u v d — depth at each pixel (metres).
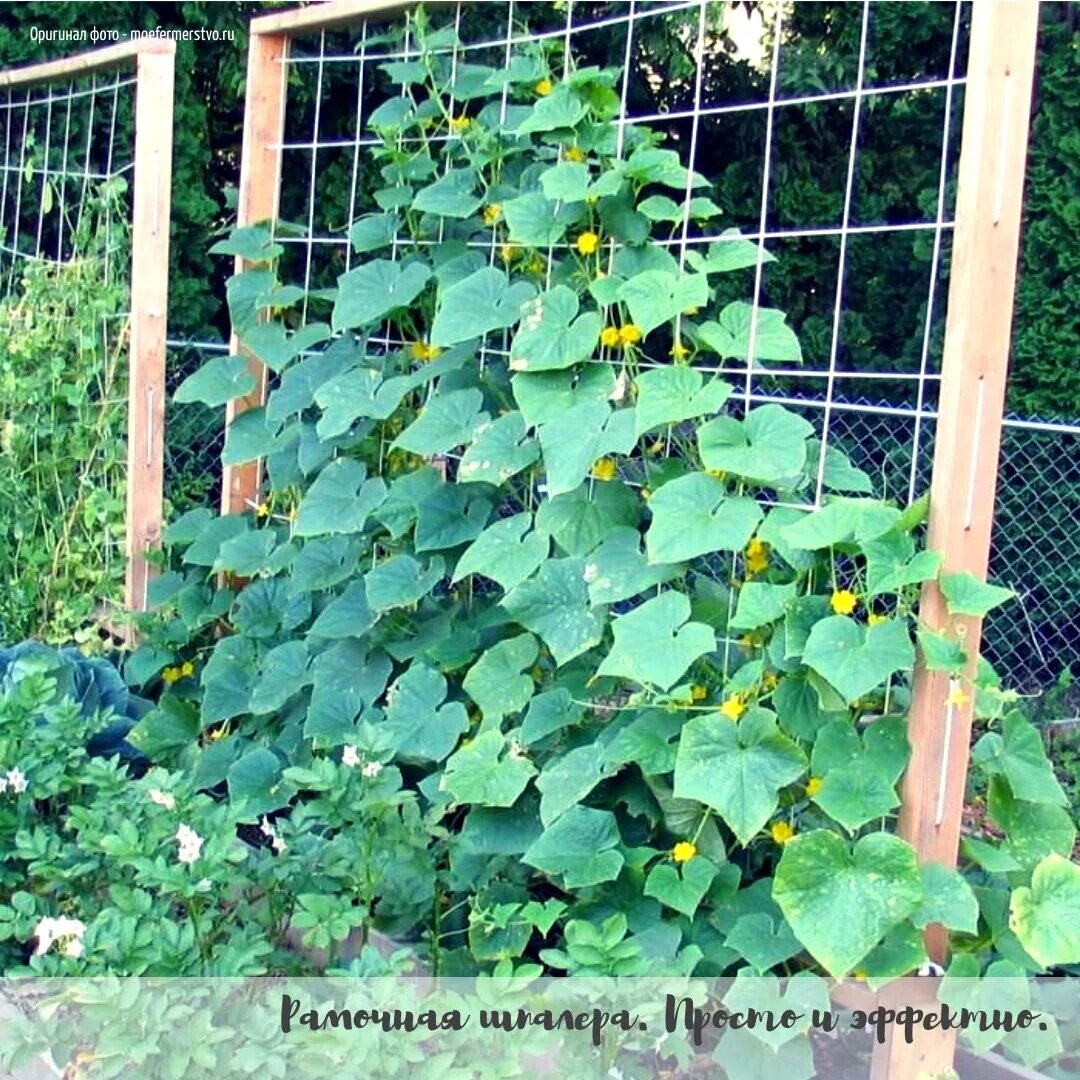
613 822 2.52
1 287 5.23
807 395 5.94
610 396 2.69
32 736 2.82
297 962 2.48
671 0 5.43
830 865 2.17
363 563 3.48
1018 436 5.52
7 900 2.76
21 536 4.50
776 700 2.34
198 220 5.73
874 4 5.61
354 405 3.29
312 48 5.69
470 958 2.67
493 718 2.78
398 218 3.51
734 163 5.93
